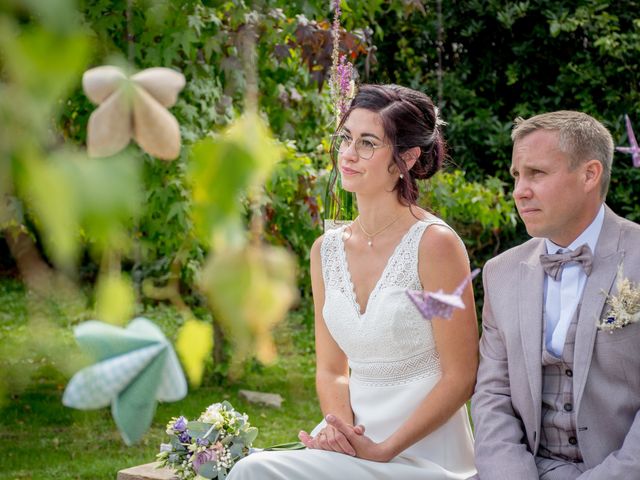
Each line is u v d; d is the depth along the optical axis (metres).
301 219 5.09
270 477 2.12
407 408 2.31
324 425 2.43
